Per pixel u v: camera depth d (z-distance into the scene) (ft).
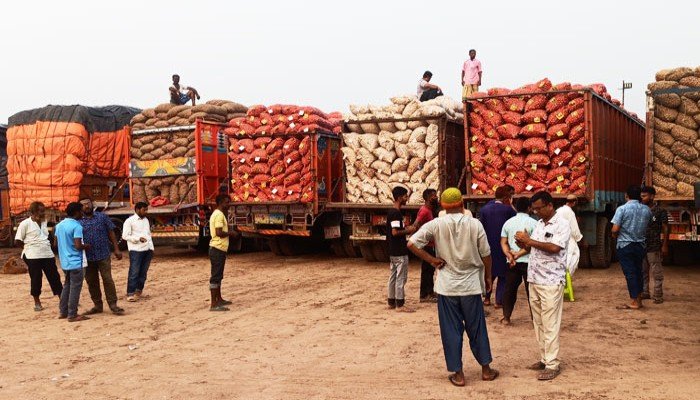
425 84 55.31
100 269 29.91
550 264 18.69
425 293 31.48
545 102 37.65
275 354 22.09
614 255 45.16
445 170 41.83
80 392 18.34
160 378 19.52
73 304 28.81
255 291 36.04
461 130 45.19
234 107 57.11
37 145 57.47
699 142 35.99
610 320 25.95
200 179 51.55
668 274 38.93
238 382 18.89
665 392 16.58
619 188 44.16
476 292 18.24
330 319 27.76
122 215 57.00
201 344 23.93
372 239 45.29
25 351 23.50
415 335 24.29
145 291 36.81
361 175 44.83
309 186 46.57
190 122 53.01
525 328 25.00
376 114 43.88
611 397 16.35
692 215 36.58
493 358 20.85
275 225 49.75
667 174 37.01
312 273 43.06
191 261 51.93
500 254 28.09
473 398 16.84
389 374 19.33
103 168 59.52
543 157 37.50
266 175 47.88
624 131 45.98
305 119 46.68
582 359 20.26
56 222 58.23
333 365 20.49
